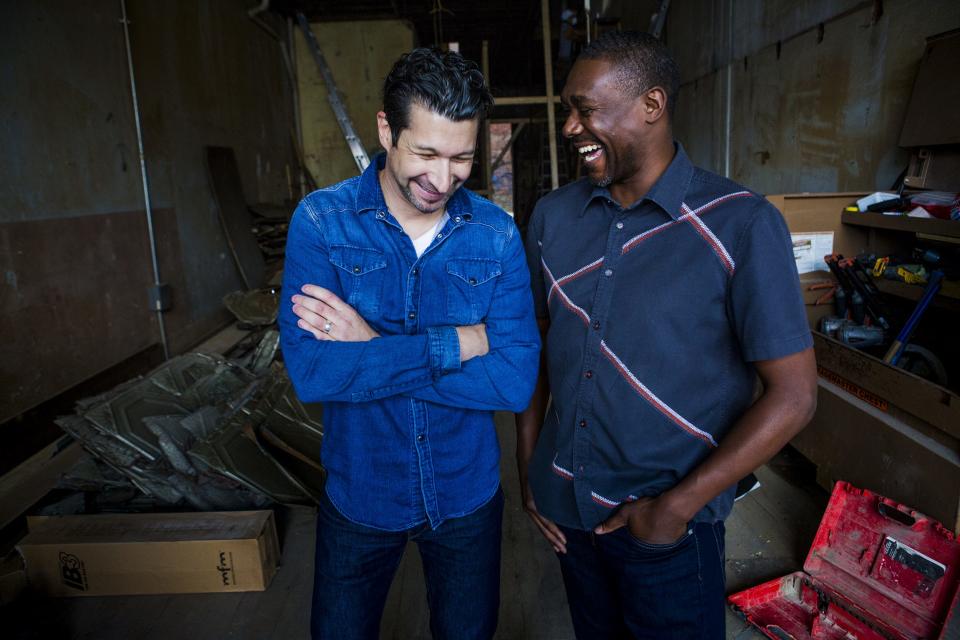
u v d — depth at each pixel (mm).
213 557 2129
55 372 3439
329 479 1243
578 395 1177
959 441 1970
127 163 4352
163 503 2488
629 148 1055
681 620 1146
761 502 2674
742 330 1016
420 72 944
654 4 6938
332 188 1171
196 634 1970
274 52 8328
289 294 1155
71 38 3762
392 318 1177
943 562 1858
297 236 1149
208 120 5930
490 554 1278
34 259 3332
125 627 2004
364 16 8953
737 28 5055
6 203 3146
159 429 2607
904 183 2906
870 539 2041
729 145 5312
